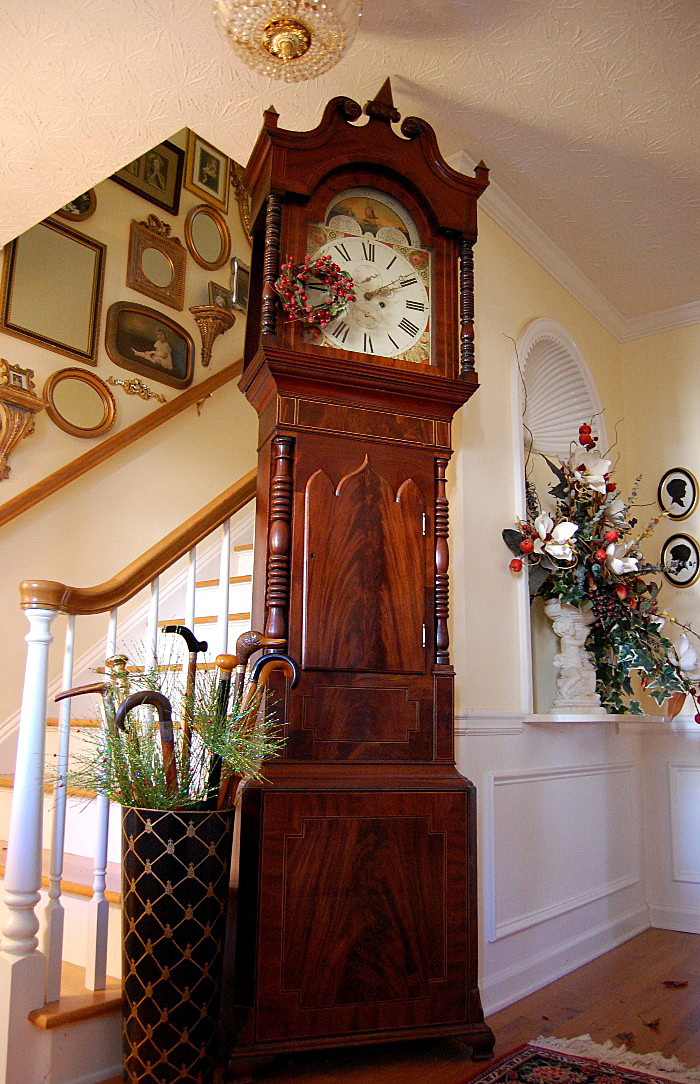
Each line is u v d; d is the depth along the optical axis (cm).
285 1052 175
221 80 225
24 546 315
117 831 225
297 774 190
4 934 169
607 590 297
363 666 203
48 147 245
